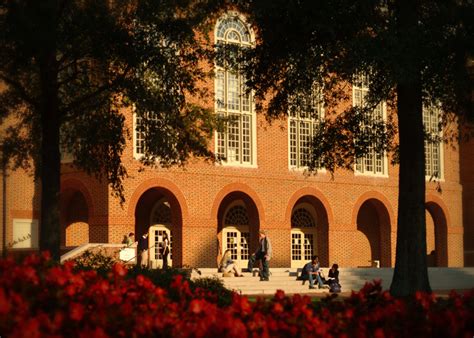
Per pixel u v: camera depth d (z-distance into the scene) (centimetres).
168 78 1980
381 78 1867
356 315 874
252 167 3741
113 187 2166
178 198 3447
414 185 1831
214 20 2066
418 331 812
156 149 2070
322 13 1691
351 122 2170
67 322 685
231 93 3681
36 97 2088
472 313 860
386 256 4369
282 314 788
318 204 4059
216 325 693
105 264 1772
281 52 1852
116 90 1942
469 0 1736
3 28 1728
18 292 730
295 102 2053
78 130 2112
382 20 1812
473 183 5156
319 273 3231
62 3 1836
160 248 3688
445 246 4647
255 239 3766
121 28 1867
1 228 3272
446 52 1669
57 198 1842
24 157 2198
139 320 702
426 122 4528
